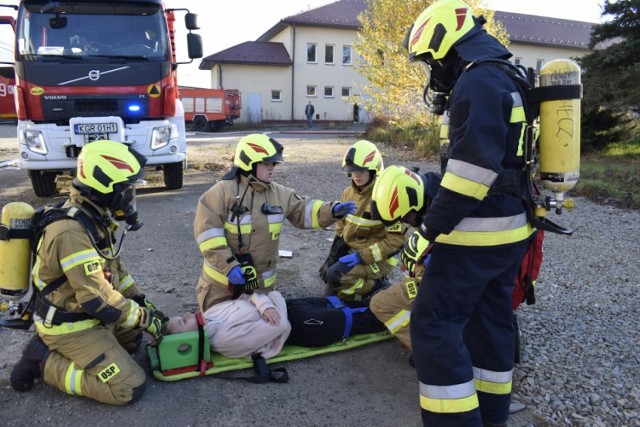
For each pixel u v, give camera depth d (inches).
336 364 130.0
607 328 150.9
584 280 193.3
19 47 281.6
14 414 107.3
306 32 1364.4
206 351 122.2
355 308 143.3
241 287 132.1
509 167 91.4
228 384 119.8
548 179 93.6
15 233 108.1
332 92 1413.6
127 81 294.2
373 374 126.0
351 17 1401.3
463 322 93.4
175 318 127.5
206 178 404.8
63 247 104.0
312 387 120.0
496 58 88.9
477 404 90.7
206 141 757.9
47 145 285.9
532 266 107.9
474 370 100.8
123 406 110.4
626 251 234.4
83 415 107.5
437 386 90.1
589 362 130.3
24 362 113.0
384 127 753.6
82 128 284.5
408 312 127.1
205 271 136.5
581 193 366.0
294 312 133.6
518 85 90.2
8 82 958.4
